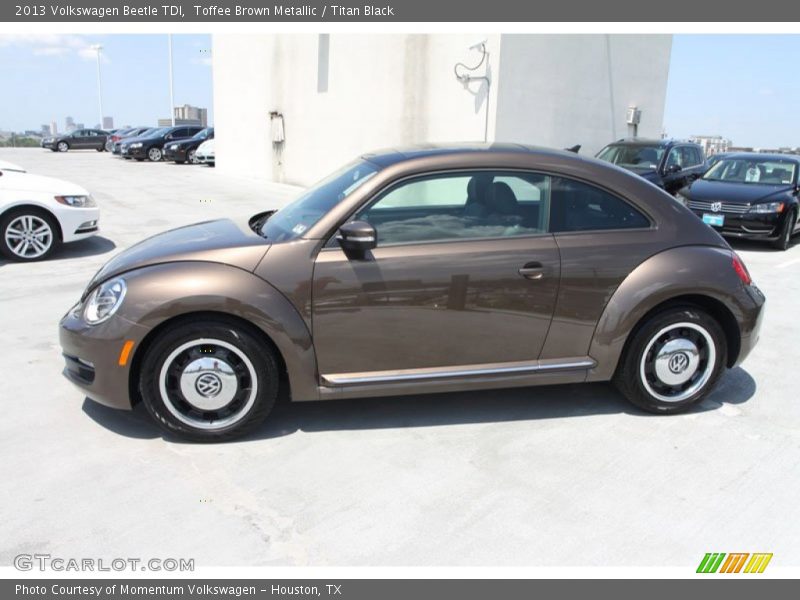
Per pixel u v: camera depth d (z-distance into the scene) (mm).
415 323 3303
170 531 2643
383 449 3311
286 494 2906
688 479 3070
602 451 3320
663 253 3498
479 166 3389
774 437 3500
